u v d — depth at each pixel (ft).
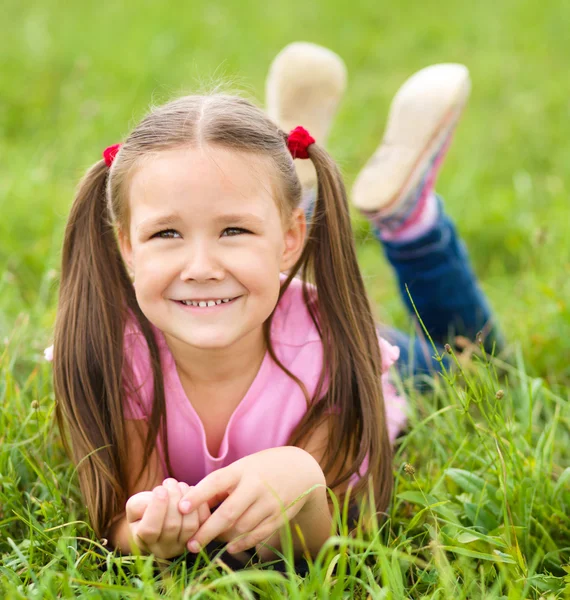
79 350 6.75
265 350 6.82
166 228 5.84
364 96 20.33
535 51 22.86
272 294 6.06
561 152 16.88
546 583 6.08
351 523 7.04
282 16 25.88
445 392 8.61
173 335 6.03
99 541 6.61
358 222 13.50
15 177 13.76
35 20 23.90
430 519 6.85
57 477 7.11
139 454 6.96
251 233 5.91
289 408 6.88
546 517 6.79
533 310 10.11
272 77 10.48
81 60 18.40
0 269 11.37
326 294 6.88
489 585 6.25
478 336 7.01
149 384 6.82
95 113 16.19
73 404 6.75
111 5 26.12
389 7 27.09
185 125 5.94
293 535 6.42
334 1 27.53
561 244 11.73
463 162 16.52
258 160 6.01
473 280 9.73
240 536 5.88
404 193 9.14
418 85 9.51
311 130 10.28
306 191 8.41
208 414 6.88
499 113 19.17
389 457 6.97
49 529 6.22
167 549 5.95
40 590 5.56
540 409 8.54
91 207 6.78
